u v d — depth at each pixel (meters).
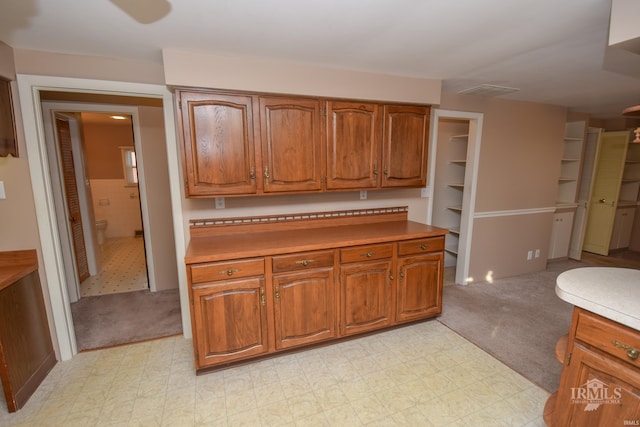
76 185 3.80
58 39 1.81
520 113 3.62
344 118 2.46
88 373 2.13
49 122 3.03
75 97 2.97
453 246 4.32
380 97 2.54
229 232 2.53
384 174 2.66
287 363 2.23
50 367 2.16
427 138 2.80
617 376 1.25
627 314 1.19
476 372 2.14
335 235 2.49
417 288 2.63
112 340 2.55
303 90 2.30
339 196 2.88
